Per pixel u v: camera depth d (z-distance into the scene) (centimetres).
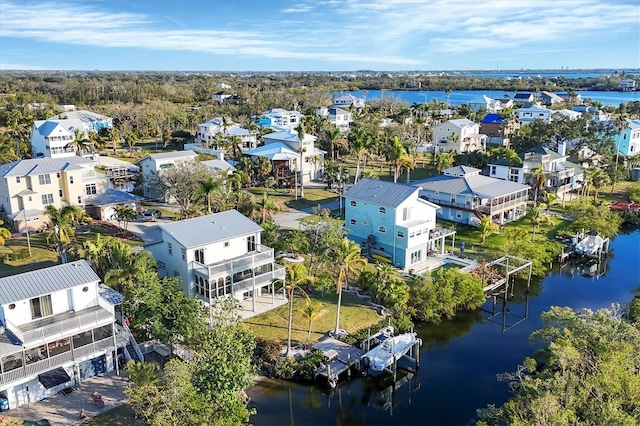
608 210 7731
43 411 3388
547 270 6356
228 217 5134
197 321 3766
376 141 10912
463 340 4703
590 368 3175
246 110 17950
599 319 3534
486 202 7350
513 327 4947
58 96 19838
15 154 10219
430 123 15012
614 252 7094
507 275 5456
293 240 5638
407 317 4828
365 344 4297
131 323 4175
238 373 3309
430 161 11838
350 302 5122
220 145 11362
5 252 5769
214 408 3155
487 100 18750
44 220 6712
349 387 3984
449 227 7300
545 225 7594
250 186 9375
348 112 16338
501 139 13812
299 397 3831
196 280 4622
